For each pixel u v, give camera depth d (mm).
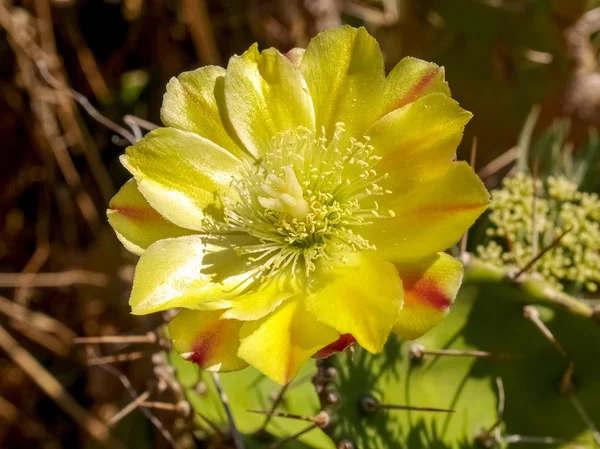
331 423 134
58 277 279
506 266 183
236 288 141
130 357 170
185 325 130
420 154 133
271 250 145
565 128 225
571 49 225
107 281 270
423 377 152
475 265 149
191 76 144
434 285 124
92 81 290
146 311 132
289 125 147
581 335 150
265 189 145
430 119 132
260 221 150
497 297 150
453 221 125
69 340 274
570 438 156
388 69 268
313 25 261
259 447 160
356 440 136
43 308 285
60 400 258
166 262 138
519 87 234
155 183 141
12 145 293
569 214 186
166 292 135
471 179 124
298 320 129
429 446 146
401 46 259
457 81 240
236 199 147
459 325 152
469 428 152
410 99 139
